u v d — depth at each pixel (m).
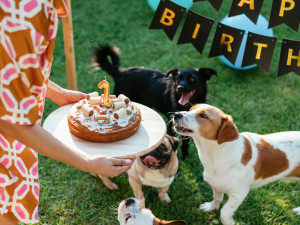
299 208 3.12
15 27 1.27
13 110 1.34
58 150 1.44
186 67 5.60
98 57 4.36
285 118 4.44
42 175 3.46
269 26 2.31
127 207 2.23
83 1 8.04
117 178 3.47
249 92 5.04
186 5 6.40
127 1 8.12
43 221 2.92
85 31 6.68
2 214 1.73
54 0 1.40
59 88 2.29
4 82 1.32
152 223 2.15
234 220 3.00
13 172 1.68
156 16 2.59
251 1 2.32
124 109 2.04
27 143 1.42
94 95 2.23
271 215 3.06
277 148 2.72
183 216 3.06
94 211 3.06
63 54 5.90
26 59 1.33
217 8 2.39
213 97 4.86
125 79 4.41
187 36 2.61
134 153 1.84
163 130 2.09
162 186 3.01
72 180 3.41
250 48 2.49
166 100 4.13
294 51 2.39
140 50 6.12
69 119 2.02
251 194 3.28
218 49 2.59
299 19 2.25
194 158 3.79
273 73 5.50
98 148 1.88
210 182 2.79
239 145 2.60
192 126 2.49
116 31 6.73
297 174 2.80
